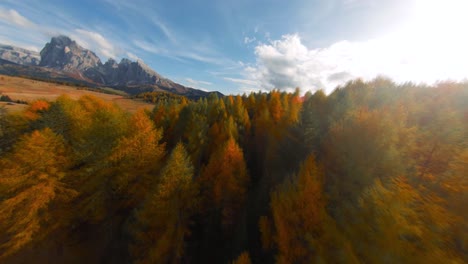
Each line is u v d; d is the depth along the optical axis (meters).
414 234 6.14
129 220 16.62
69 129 22.72
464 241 5.73
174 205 15.23
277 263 11.70
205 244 18.69
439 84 17.09
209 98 58.09
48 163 14.55
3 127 24.47
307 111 22.31
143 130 17.78
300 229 11.27
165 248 14.63
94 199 16.09
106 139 17.75
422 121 13.53
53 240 16.39
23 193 13.44
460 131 9.28
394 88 22.64
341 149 14.01
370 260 6.86
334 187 11.98
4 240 14.41
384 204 6.94
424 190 7.50
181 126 32.97
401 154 10.72
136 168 17.31
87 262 16.81
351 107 18.80
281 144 22.69
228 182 18.80
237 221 19.00
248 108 46.88
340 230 8.73
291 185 13.16
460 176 6.98
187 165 16.56
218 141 26.62
